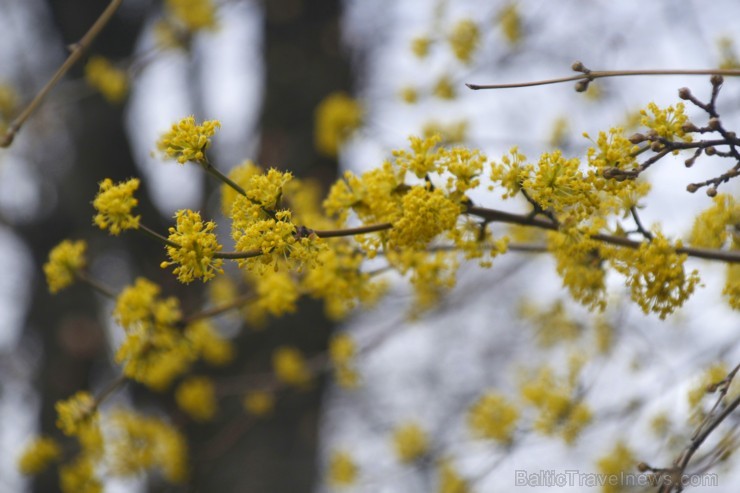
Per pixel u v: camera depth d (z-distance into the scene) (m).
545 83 2.95
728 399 4.62
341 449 7.09
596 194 2.75
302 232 2.60
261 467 8.20
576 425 5.48
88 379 9.45
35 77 10.48
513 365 9.61
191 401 6.61
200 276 2.51
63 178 9.74
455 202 2.91
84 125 9.52
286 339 8.41
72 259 4.13
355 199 3.08
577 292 3.33
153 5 9.70
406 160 2.91
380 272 3.77
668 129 2.71
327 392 9.14
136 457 5.34
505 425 5.72
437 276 3.70
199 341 4.29
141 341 4.09
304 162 8.49
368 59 9.77
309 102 8.82
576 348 6.43
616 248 3.06
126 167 9.62
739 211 3.40
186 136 2.55
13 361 10.66
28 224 9.89
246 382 7.86
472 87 2.95
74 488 5.22
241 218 2.61
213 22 7.05
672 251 2.94
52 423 9.07
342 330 8.78
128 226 2.56
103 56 9.62
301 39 9.15
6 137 3.78
